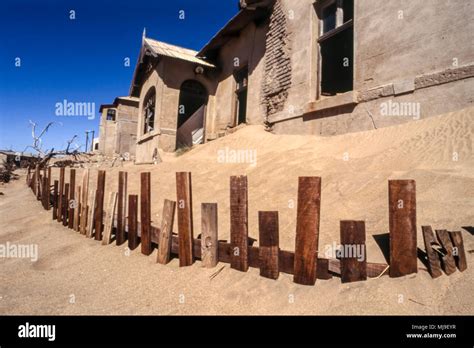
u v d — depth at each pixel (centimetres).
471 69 496
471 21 505
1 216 641
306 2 875
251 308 224
